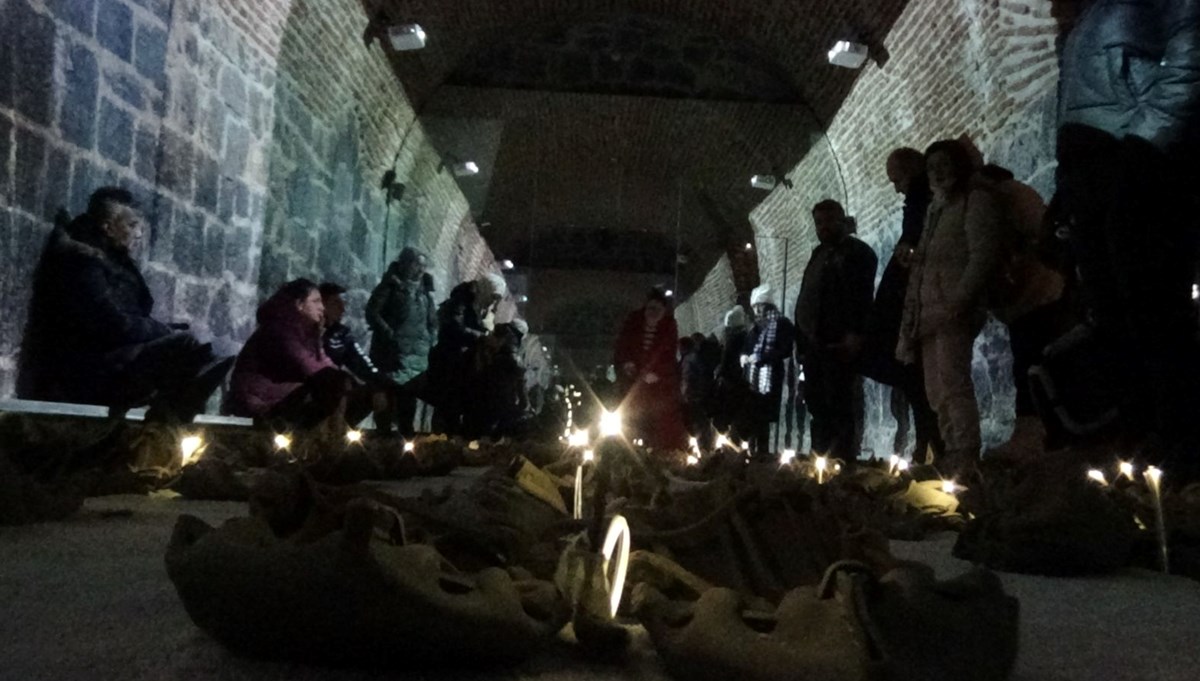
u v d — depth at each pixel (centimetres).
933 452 800
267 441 643
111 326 723
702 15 1780
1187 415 548
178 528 192
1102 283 598
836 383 857
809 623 164
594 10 1812
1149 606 290
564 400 2194
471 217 2684
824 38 1565
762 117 1936
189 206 1011
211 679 168
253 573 169
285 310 919
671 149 2270
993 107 1135
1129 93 581
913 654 158
